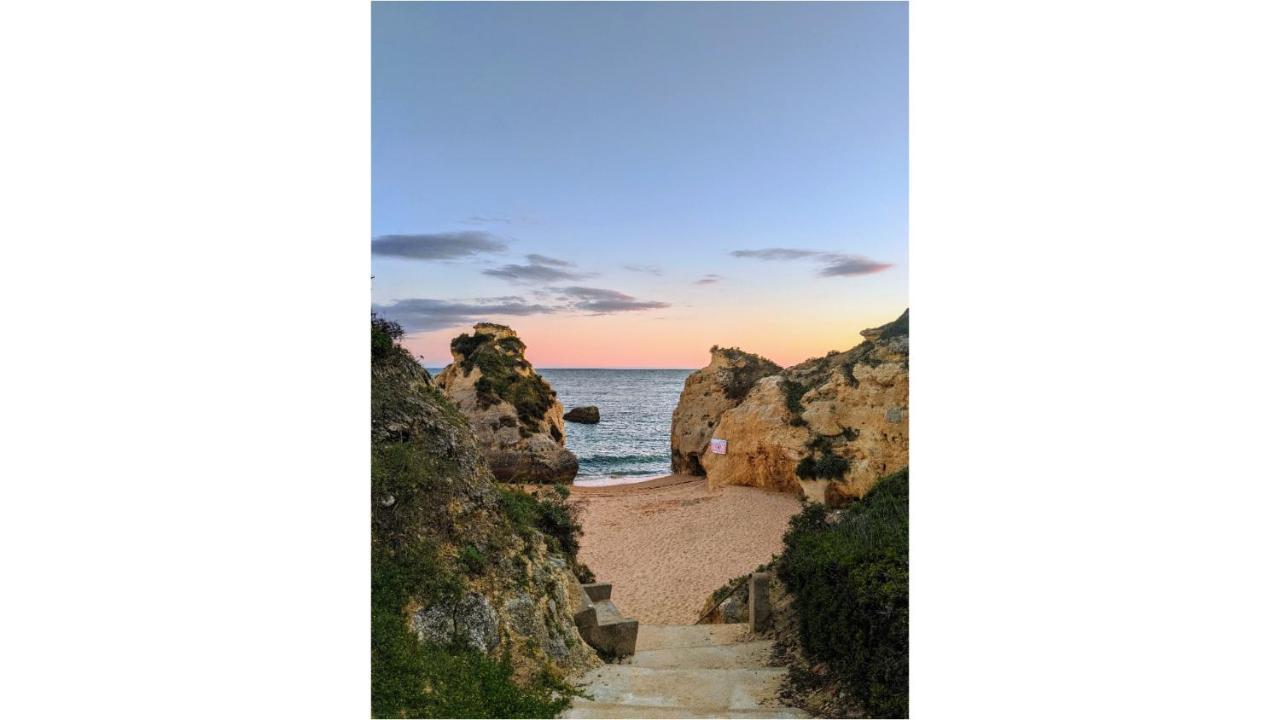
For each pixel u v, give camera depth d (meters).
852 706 6.70
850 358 29.70
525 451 35.56
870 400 27.31
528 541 9.62
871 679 6.50
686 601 17.12
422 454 8.74
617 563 20.80
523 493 13.78
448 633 7.18
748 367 39.16
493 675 6.83
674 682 7.84
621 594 17.88
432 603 7.23
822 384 29.20
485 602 7.69
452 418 10.16
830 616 7.47
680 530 24.50
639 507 28.56
